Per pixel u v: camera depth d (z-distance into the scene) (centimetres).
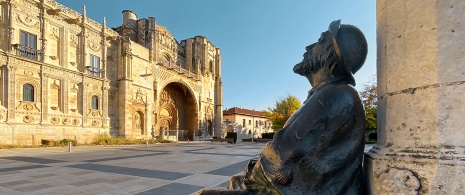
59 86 3017
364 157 218
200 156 1656
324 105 190
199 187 725
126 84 3762
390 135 190
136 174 944
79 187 723
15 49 2605
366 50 207
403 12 187
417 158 165
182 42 5934
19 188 709
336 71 209
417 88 174
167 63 5144
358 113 192
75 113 3150
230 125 7294
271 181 201
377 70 218
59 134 2936
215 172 990
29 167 1138
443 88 161
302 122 194
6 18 2567
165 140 4169
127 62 3822
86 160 1423
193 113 5741
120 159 1476
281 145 198
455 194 146
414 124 174
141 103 4094
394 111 188
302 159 190
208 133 6225
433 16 170
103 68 3569
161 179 843
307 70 232
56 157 1594
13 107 2538
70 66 3164
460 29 159
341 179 190
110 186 736
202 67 6100
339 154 186
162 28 5144
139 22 4662
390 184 173
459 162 148
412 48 180
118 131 3725
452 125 157
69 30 3172
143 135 4103
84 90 3262
